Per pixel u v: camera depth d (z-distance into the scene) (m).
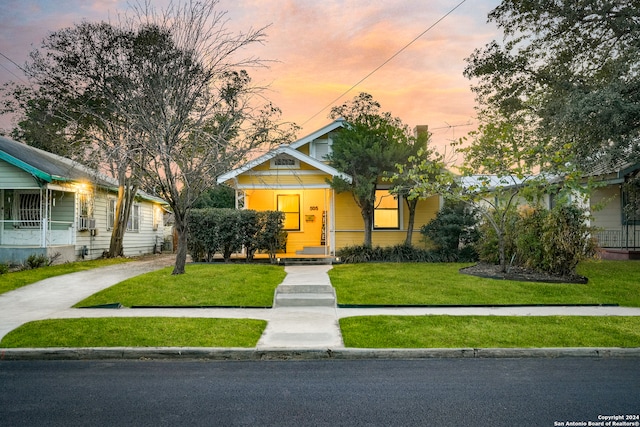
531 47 16.88
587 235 12.27
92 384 5.46
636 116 12.92
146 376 5.81
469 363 6.41
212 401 4.86
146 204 27.31
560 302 9.76
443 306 9.59
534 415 4.43
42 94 18.75
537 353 6.74
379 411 4.55
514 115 18.11
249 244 15.48
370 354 6.71
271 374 5.89
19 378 5.71
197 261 15.80
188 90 12.24
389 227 18.31
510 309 9.29
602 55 16.16
